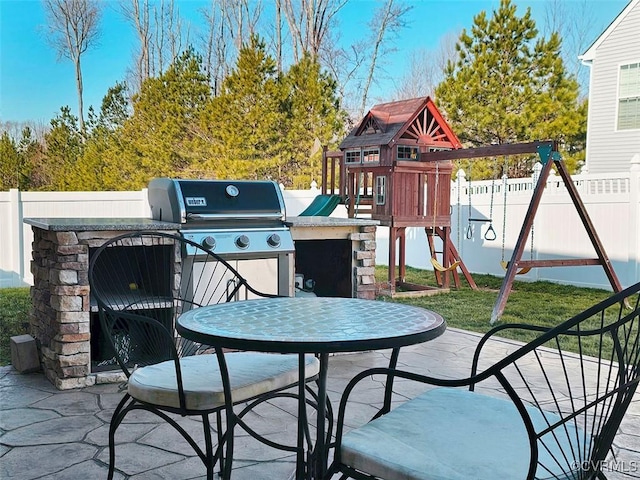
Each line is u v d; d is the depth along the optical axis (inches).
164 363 90.3
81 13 670.5
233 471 94.3
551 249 329.4
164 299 144.3
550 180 329.4
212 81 701.3
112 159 553.6
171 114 542.9
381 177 294.0
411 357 167.5
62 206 299.0
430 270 390.0
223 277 150.9
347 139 317.7
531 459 52.0
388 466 56.6
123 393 133.4
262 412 121.5
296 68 547.2
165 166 548.7
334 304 88.0
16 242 295.6
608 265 250.4
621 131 469.4
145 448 103.4
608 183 307.9
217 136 535.2
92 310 138.7
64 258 134.1
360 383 141.4
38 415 119.6
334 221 170.7
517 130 498.9
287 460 98.4
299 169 554.3
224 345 63.7
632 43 455.8
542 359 164.7
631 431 111.3
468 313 244.4
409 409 70.5
